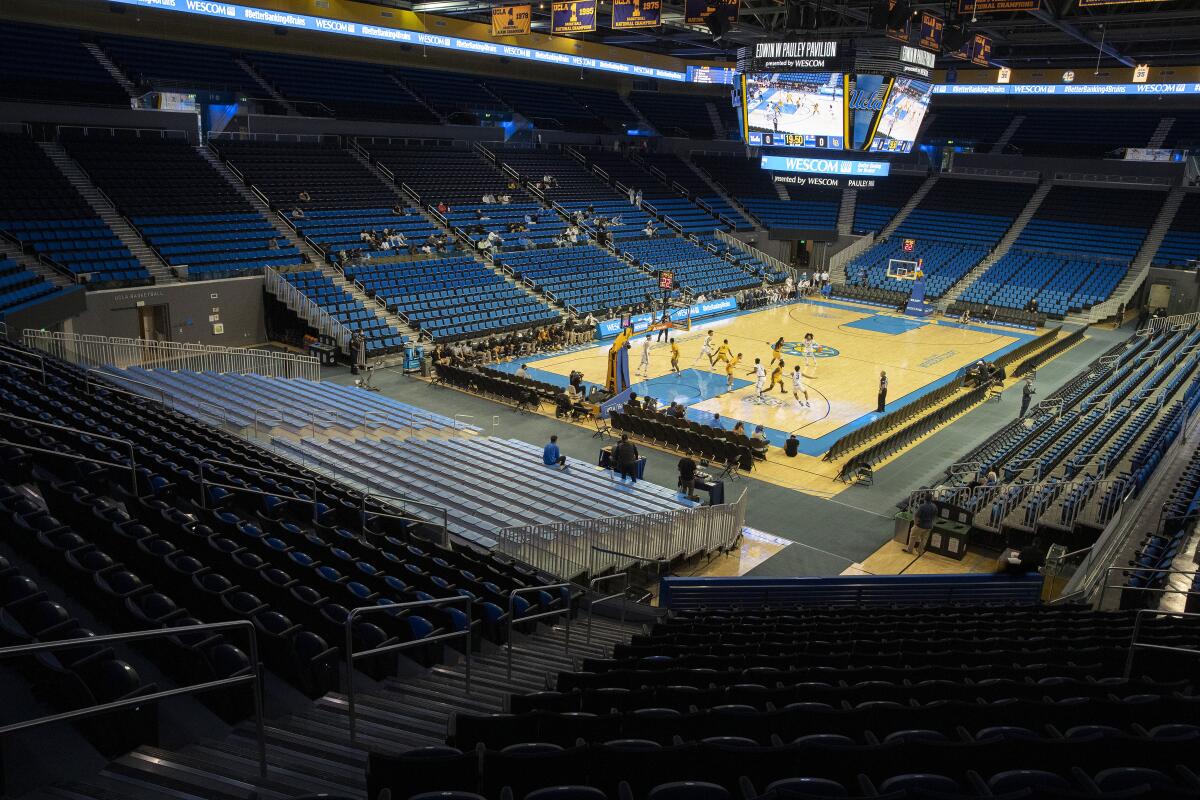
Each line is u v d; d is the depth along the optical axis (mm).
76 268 29641
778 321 44938
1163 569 13281
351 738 6629
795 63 27547
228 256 33812
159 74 40688
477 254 42406
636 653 9656
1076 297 47000
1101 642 10055
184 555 8914
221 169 39281
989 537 19422
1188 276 47312
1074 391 30797
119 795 4980
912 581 15805
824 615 12922
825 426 27969
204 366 27516
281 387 25125
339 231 38750
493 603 11477
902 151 28484
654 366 34844
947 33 29109
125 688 5633
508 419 27672
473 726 5875
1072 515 18500
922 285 47219
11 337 23047
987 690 7309
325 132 44656
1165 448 21781
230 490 12938
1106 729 5555
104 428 13953
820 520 21047
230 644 7297
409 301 36188
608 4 36500
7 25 37750
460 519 16828
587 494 19266
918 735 5605
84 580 7328
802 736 6008
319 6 37438
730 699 6992
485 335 36500
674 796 4398
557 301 40844
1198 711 6414
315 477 16406
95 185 33938
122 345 25641
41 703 5668
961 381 32406
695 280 48656
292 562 10219
